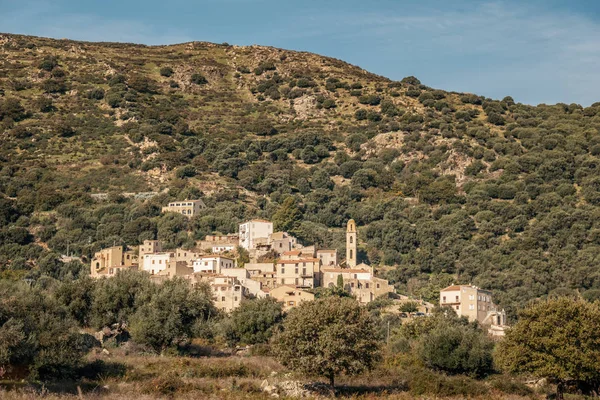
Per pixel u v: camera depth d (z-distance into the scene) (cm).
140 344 17412
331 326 14000
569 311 14325
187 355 17600
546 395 14512
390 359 17088
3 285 15062
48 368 13400
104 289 18975
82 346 14538
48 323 13950
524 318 14862
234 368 15075
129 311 18738
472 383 14825
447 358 16262
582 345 13962
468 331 17088
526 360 14350
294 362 14012
